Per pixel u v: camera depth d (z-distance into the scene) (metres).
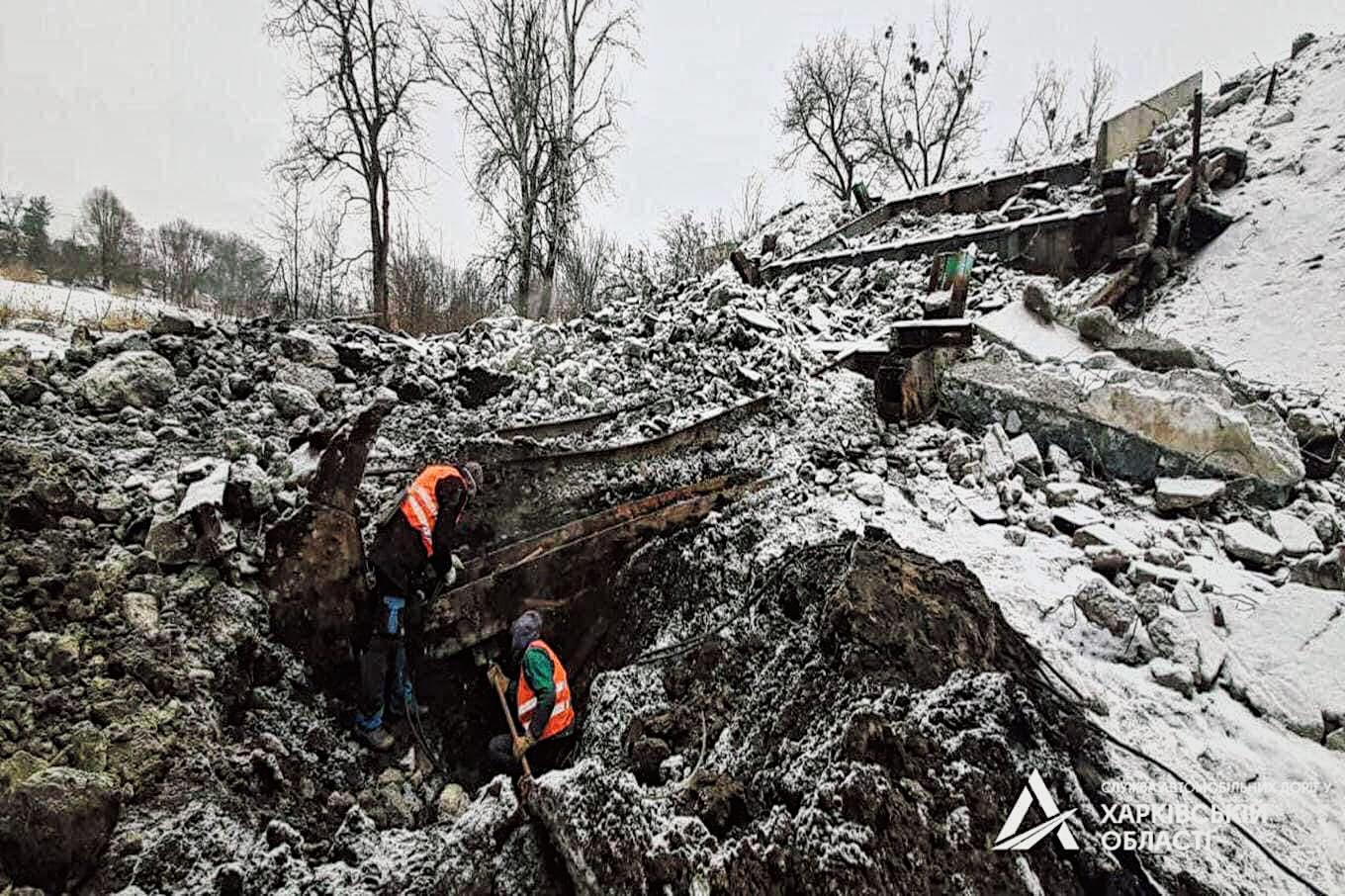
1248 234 9.89
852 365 7.16
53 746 2.75
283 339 6.04
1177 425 5.12
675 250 20.39
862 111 27.17
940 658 3.31
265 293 14.52
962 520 4.82
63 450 3.79
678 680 3.85
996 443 5.46
